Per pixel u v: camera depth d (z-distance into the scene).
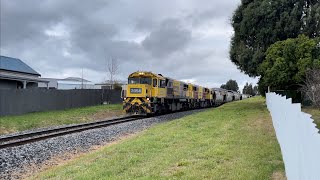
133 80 32.19
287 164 8.23
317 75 25.67
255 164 9.50
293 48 28.92
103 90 45.81
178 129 17.67
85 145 15.76
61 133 18.25
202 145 12.59
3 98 28.23
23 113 30.42
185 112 38.19
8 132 20.56
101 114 33.12
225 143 12.85
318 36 31.89
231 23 34.84
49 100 34.25
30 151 13.65
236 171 8.77
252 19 32.28
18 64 47.06
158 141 13.77
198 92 48.88
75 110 34.53
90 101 42.41
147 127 22.89
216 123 20.05
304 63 27.94
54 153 13.76
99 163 10.15
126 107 32.03
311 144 4.55
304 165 5.30
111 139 17.77
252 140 13.44
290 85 30.53
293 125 7.08
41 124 24.22
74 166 10.19
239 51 33.81
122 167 9.45
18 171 10.79
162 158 10.43
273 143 12.82
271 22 32.06
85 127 21.17
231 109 33.56
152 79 31.89
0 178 9.88
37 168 11.38
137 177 8.38
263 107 35.16
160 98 33.03
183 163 9.59
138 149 12.02
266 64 30.16
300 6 32.09
